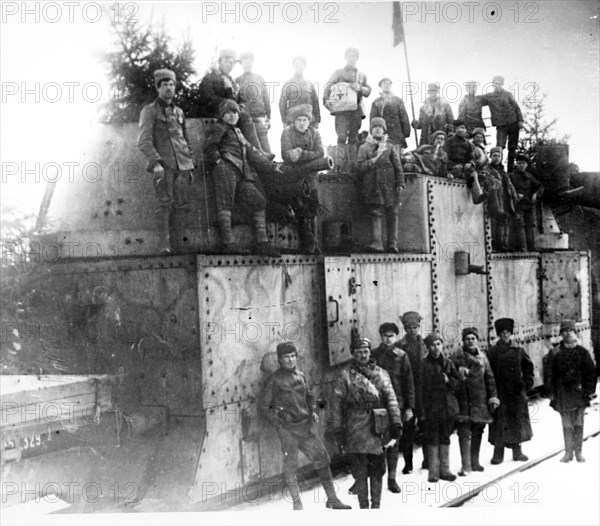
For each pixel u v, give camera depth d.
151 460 7.43
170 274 7.58
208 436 7.33
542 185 12.91
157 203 8.27
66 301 8.23
